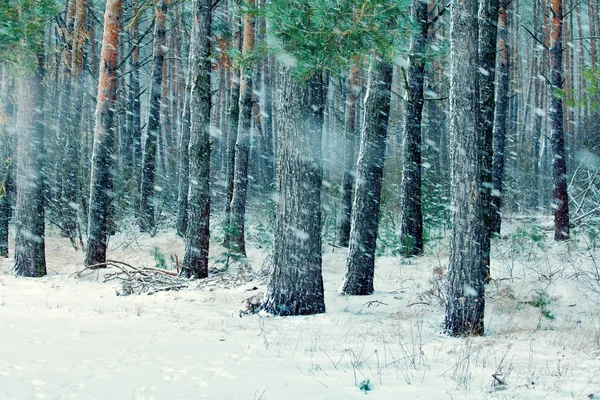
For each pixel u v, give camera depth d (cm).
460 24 819
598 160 2200
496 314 926
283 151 977
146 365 623
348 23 788
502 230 1797
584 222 1653
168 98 3544
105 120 1518
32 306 1016
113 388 533
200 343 748
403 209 1570
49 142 2128
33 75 1416
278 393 524
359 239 1162
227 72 3177
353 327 866
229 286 1248
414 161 1554
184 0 1970
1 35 1249
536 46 3009
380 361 657
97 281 1355
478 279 807
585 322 834
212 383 556
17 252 1421
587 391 503
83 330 809
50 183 2356
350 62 866
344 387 546
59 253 1764
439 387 544
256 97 3078
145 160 2253
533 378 560
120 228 2216
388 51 833
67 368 597
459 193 819
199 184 1360
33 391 514
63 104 2122
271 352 702
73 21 2064
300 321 912
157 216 2477
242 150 1719
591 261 1198
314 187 973
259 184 2930
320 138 980
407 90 1540
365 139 1177
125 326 854
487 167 1108
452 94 830
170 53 3216
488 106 1107
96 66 2483
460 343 751
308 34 805
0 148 1769
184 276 1348
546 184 2570
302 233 966
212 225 2234
